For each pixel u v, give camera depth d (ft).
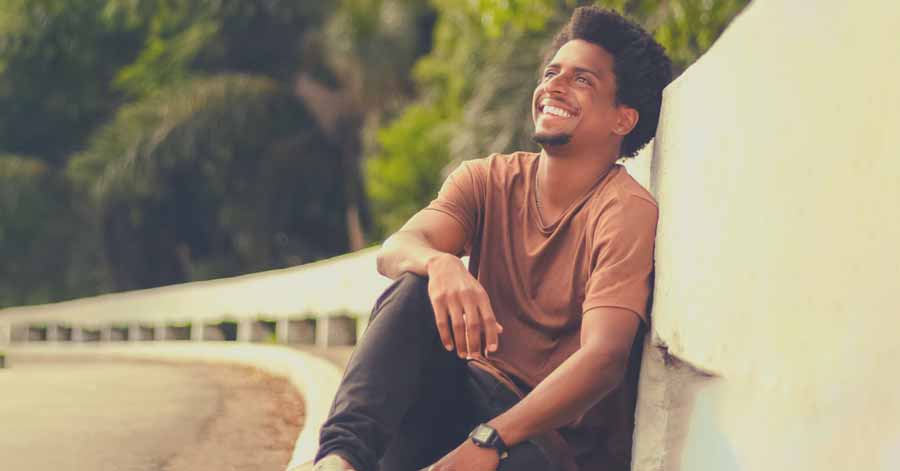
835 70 5.13
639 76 8.70
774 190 5.90
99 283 85.81
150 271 88.33
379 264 8.52
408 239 8.50
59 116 96.94
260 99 79.82
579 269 8.37
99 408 17.01
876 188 4.67
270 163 80.89
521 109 51.01
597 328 7.82
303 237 85.66
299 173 81.41
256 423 15.60
